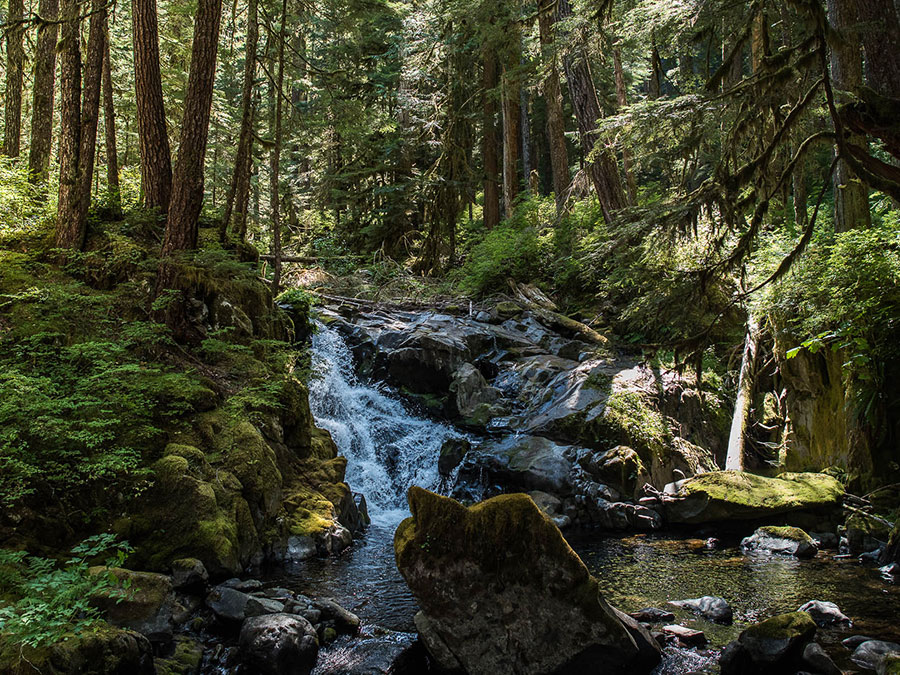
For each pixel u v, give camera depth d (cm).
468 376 1237
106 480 649
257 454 766
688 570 743
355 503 918
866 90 536
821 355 1025
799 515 884
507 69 1942
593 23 1143
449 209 2011
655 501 973
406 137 2081
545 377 1256
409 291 1741
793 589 666
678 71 1823
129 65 1708
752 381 1130
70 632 427
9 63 1245
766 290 1020
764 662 474
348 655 522
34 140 1173
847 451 959
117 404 713
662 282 659
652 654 496
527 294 1612
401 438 1177
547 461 1032
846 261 901
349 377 1302
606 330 1446
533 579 479
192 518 653
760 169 583
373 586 674
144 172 1090
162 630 509
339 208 2270
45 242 967
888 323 884
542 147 3044
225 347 833
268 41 1352
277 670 482
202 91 913
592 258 707
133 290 900
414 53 1994
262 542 730
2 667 381
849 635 545
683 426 1145
